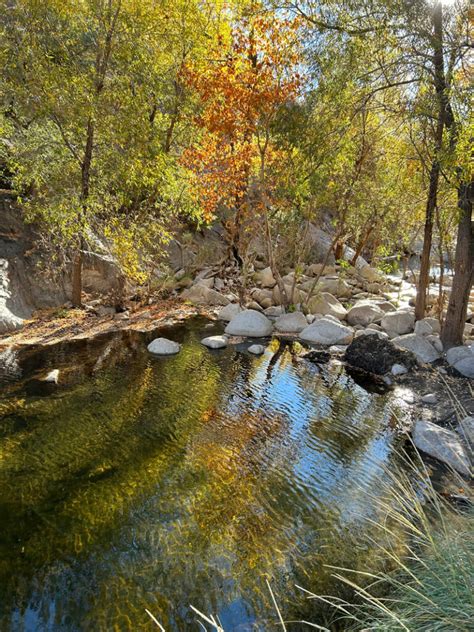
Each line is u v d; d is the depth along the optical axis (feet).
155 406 28.32
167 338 42.29
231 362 36.88
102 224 46.88
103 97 42.42
